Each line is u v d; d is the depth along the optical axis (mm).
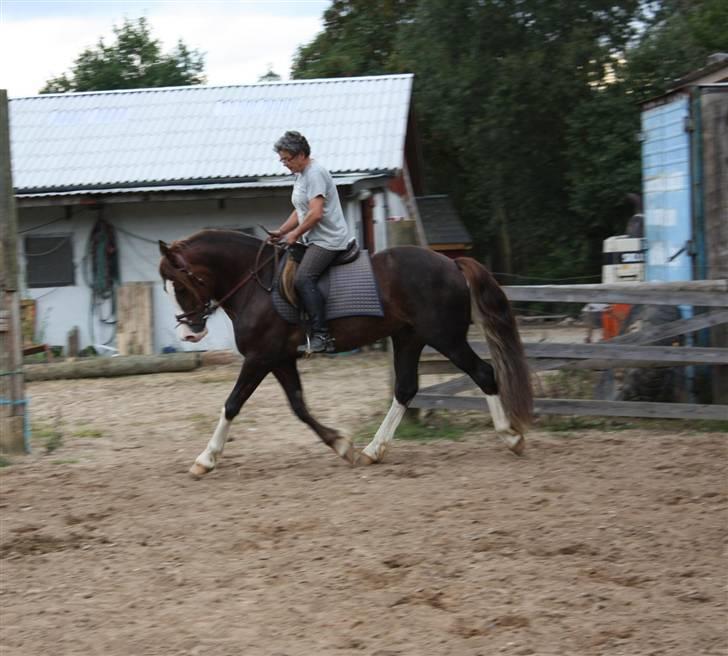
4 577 6082
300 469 8766
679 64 25281
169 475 8703
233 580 5855
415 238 12586
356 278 8469
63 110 23188
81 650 4914
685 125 10438
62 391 14727
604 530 6586
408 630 5016
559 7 25594
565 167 27797
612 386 10680
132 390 14555
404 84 22828
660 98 11219
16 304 9812
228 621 5211
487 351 9922
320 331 8383
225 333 19156
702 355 9766
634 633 4918
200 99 23125
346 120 21203
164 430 11125
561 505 7207
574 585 5590
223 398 13336
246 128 21281
